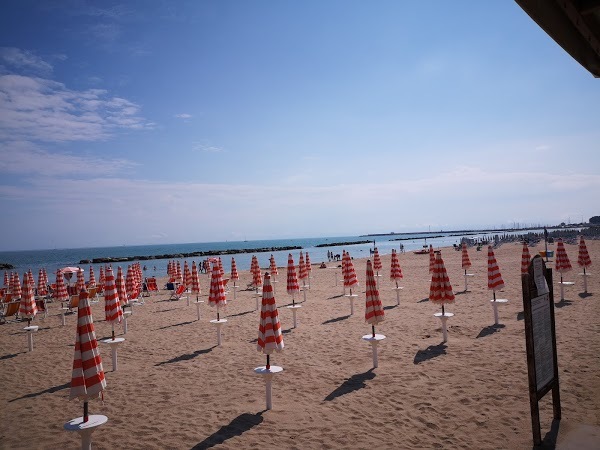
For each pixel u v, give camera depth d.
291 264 10.72
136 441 4.63
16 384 7.21
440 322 9.75
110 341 7.49
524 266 11.10
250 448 4.28
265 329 5.39
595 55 3.01
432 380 5.90
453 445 4.05
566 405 4.68
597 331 7.77
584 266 12.13
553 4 2.25
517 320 9.34
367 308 6.79
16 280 15.80
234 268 18.12
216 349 8.77
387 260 36.59
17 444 4.76
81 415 5.55
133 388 6.51
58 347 10.19
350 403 5.32
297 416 5.04
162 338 10.26
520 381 5.56
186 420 5.14
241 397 5.82
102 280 17.02
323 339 8.95
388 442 4.22
